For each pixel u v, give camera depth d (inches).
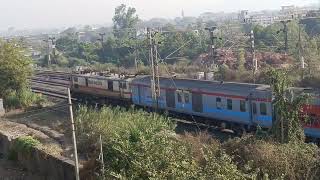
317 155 666.8
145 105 1460.4
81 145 1010.1
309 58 1828.2
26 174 923.4
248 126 1100.5
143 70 1975.9
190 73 2036.2
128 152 668.7
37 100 1733.5
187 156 641.6
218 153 700.0
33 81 2367.1
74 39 4121.6
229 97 1135.6
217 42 2598.4
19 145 980.6
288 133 762.8
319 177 618.2
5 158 1052.5
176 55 2687.0
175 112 1339.8
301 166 628.4
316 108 922.1
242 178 551.5
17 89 1768.0
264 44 2397.9
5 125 1346.0
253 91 1068.5
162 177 578.2
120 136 728.3
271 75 812.0
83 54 3415.4
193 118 1279.5
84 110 1254.9
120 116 1108.5
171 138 740.7
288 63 1940.2
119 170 661.3
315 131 933.8
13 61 1744.6
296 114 774.5
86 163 773.3
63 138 1119.6
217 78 1855.3
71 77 1862.7
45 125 1334.9
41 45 5103.3
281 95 784.9
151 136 713.6
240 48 2335.1
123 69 2443.4
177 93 1305.4
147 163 619.8
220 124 1203.2
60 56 3531.0
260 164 637.3
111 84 1611.7
